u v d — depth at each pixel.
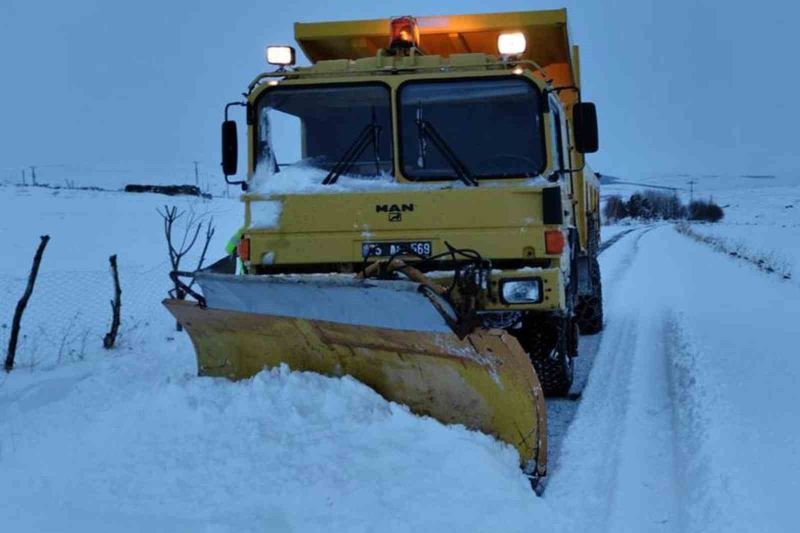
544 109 5.54
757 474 4.08
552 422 5.61
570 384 6.39
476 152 5.59
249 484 3.99
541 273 5.02
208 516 3.73
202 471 4.14
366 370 4.88
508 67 5.64
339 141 5.80
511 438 4.40
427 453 4.18
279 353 5.22
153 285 13.39
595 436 5.18
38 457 4.54
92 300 11.77
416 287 4.22
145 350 8.23
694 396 5.71
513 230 5.29
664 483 4.27
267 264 5.59
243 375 5.48
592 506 4.03
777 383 6.01
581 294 7.95
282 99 5.86
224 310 5.10
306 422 4.50
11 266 15.65
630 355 7.97
